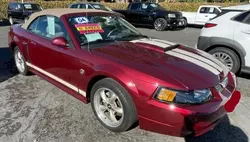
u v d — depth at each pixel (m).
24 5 14.71
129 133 2.84
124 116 2.65
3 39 9.08
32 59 4.05
